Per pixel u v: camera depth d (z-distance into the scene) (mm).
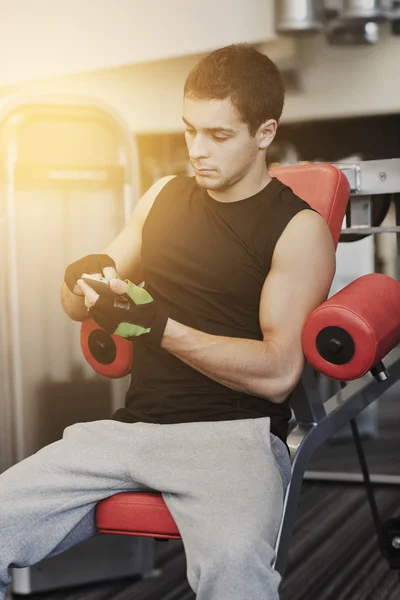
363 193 1916
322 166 1544
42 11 3191
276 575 1092
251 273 1345
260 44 3082
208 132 1305
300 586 2008
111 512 1268
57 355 2082
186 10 3109
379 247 4113
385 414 4117
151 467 1233
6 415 2043
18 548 1236
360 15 2844
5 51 3242
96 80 3232
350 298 1291
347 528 2420
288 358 1278
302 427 1476
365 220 1965
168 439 1280
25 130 2230
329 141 3986
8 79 3258
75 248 2061
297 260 1313
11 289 2010
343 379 1268
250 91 1297
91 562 2059
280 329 1291
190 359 1275
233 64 1298
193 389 1333
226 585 1063
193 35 3123
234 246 1361
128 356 1470
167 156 3701
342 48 3064
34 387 2059
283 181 1558
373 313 1273
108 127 2053
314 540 2330
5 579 1243
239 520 1104
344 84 3115
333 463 3086
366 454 3238
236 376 1268
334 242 1531
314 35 3049
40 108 1979
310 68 3121
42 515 1246
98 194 2049
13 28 3223
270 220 1351
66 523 1258
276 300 1300
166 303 1405
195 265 1381
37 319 2053
